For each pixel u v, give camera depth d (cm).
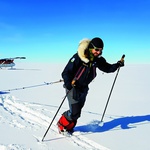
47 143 373
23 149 339
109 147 367
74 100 395
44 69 2495
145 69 2617
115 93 943
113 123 496
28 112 576
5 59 2464
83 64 378
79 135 418
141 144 383
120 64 439
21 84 1202
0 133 405
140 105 701
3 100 714
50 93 892
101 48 368
